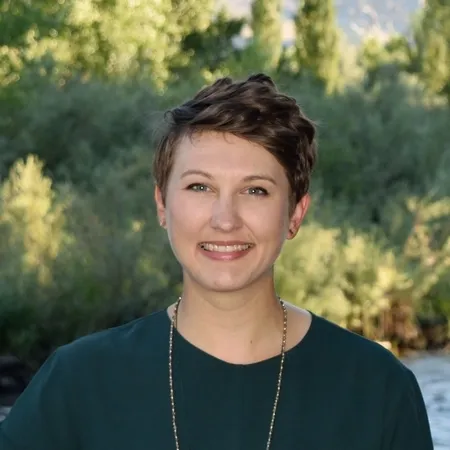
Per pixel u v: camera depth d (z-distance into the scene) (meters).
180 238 2.88
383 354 3.01
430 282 15.81
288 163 2.87
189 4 33.75
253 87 2.84
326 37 42.59
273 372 2.92
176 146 2.89
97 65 28.72
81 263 13.32
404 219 17.39
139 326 3.03
